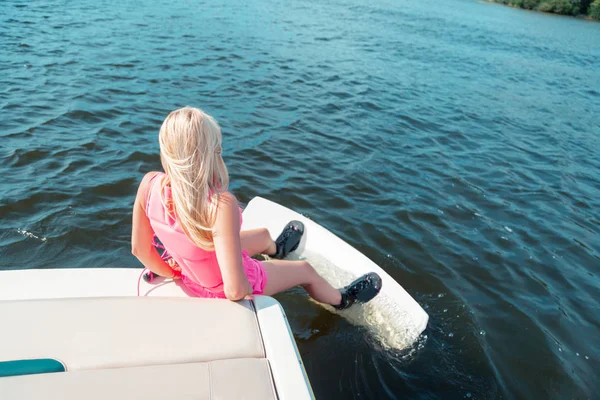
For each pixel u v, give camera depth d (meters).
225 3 15.15
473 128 7.56
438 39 15.64
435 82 10.10
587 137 7.99
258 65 8.97
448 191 5.24
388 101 8.16
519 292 3.71
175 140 1.85
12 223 3.65
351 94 8.18
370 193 4.92
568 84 12.18
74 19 10.27
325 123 6.67
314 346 2.87
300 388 1.60
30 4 11.02
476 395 2.70
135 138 5.32
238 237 1.94
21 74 6.79
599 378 2.98
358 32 14.20
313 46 11.30
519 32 21.34
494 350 3.06
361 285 3.12
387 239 4.15
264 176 4.93
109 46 8.70
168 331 1.71
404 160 5.88
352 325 3.04
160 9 12.59
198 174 1.86
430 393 2.67
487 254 4.14
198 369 1.58
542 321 3.41
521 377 2.89
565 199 5.50
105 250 3.53
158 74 7.61
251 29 11.96
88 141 5.08
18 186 4.10
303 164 5.32
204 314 1.83
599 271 4.18
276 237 3.63
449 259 3.99
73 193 4.12
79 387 1.44
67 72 7.11
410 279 3.68
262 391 1.55
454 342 3.07
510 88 10.74
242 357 1.67
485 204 5.08
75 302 1.75
